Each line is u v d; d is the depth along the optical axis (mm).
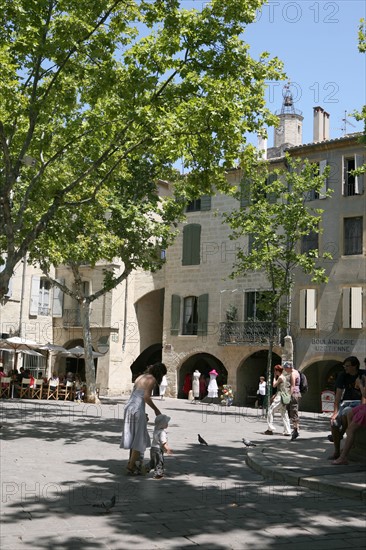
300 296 32312
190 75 14836
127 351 40062
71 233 23172
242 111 15281
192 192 17062
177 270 38188
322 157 32906
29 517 6305
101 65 14828
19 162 14664
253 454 10609
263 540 5645
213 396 34906
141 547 5344
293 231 25828
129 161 27219
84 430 15422
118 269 39469
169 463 10344
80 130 17469
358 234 31547
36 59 14531
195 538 5676
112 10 14703
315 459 10195
